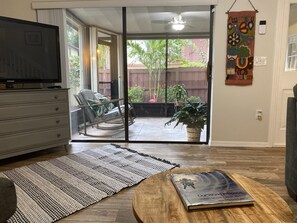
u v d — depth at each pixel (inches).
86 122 151.3
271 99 117.7
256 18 112.6
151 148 119.1
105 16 141.5
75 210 63.8
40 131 105.4
